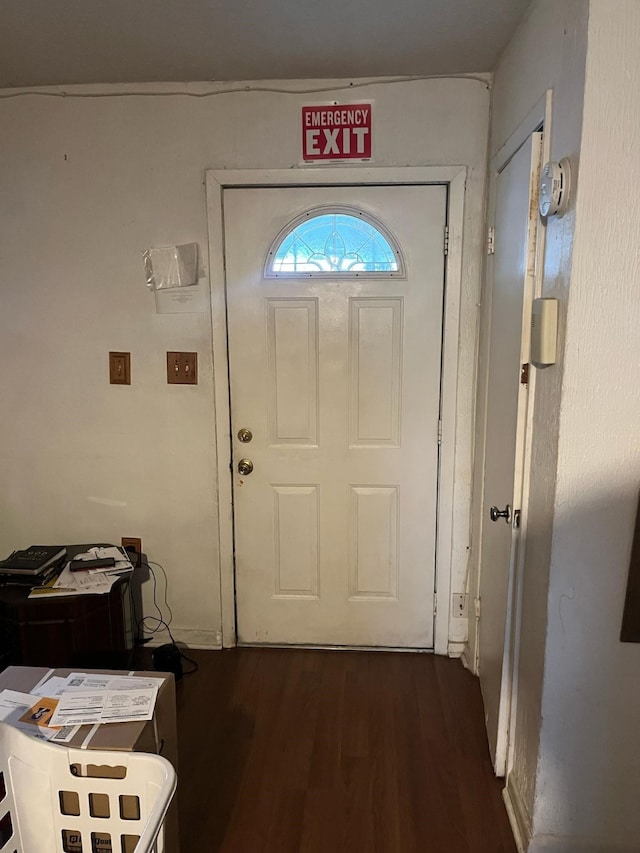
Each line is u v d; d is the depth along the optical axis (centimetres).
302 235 229
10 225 233
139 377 240
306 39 186
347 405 238
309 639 256
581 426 131
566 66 132
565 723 142
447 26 178
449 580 245
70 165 227
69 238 233
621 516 133
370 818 168
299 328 234
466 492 239
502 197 191
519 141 169
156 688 130
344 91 217
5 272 236
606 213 124
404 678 234
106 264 234
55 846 115
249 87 218
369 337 233
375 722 208
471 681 232
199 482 246
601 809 146
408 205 224
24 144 227
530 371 154
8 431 248
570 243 127
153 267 232
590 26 118
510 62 186
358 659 248
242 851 159
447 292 226
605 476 132
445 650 250
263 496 246
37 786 112
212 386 239
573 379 130
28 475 251
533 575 152
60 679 134
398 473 241
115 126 224
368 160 221
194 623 256
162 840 95
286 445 243
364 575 250
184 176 226
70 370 242
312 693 225
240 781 182
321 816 169
